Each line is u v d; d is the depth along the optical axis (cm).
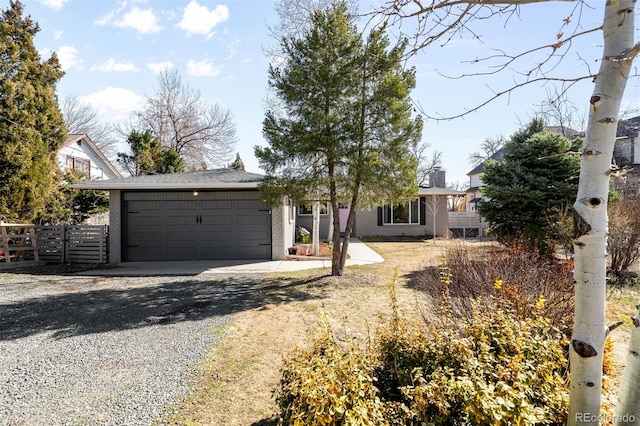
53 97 1341
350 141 755
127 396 316
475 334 252
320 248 1391
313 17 827
